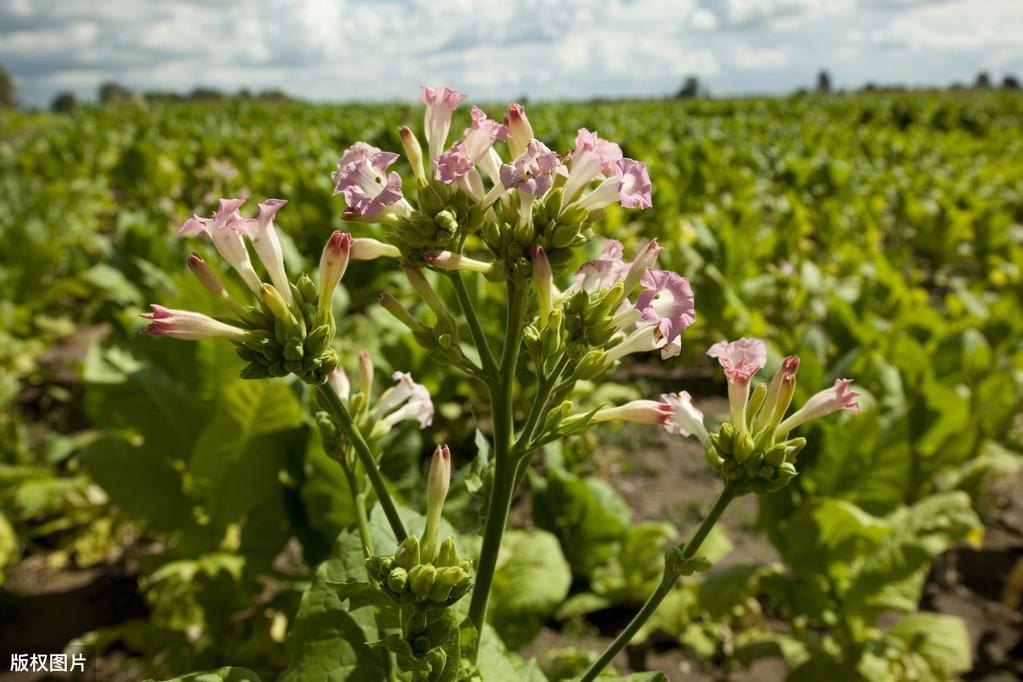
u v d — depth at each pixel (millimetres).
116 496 3908
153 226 7891
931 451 4949
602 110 34031
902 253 11461
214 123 29516
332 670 1865
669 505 5676
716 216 10391
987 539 5328
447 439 6188
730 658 4098
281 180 13164
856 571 3754
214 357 4570
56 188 12617
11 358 7246
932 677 3518
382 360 5414
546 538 4113
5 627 4246
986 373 5738
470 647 1608
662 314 1553
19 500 4625
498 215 1620
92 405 4352
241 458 3707
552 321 1552
